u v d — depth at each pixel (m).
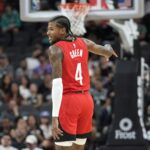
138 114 19.72
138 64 20.00
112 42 30.77
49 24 11.22
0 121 26.56
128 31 19.97
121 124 19.62
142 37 32.09
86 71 11.30
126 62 19.86
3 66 30.98
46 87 28.70
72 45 11.16
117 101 19.70
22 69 30.73
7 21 35.28
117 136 19.62
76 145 11.38
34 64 31.02
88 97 11.23
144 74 23.44
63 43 11.10
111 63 29.42
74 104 10.99
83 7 17.64
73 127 11.02
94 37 32.12
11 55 33.50
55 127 10.71
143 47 31.22
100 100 26.97
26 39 34.75
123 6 18.98
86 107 11.15
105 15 19.02
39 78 29.59
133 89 19.62
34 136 23.41
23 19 19.39
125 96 19.64
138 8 18.88
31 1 19.39
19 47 34.31
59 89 10.75
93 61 30.17
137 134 19.56
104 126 25.08
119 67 19.83
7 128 24.98
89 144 23.61
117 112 19.70
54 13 19.25
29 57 32.97
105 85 27.83
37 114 26.86
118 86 19.70
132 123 19.59
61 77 10.87
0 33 35.38
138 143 19.53
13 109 27.14
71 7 17.66
